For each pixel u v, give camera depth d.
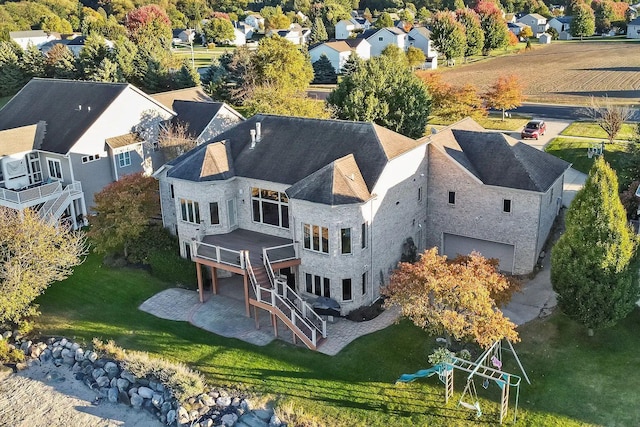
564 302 28.89
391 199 34.19
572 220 28.05
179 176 35.72
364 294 33.38
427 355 28.97
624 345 28.83
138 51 93.56
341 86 63.56
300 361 29.09
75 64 95.62
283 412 26.03
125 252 40.09
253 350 30.19
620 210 27.27
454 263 30.17
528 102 82.88
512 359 28.36
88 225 46.97
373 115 59.50
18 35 150.00
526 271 36.16
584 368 27.44
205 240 35.75
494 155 36.72
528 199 34.81
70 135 46.97
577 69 112.62
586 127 65.12
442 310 27.09
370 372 28.05
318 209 31.42
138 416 27.70
